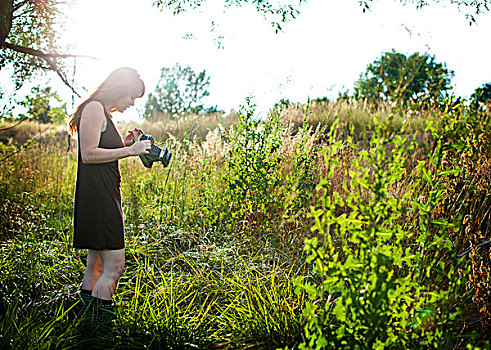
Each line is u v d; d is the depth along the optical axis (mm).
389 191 3529
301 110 10750
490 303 2555
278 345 2754
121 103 3031
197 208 5238
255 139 4980
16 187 6492
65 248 4293
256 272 3586
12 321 2605
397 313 2133
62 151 9094
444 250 3346
